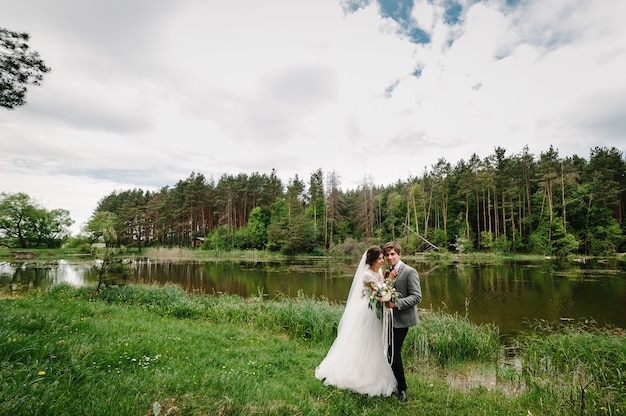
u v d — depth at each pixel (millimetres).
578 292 14820
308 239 52125
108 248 11289
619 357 5348
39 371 2885
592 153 52188
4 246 54281
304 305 8625
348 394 3662
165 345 4727
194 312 9008
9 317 4648
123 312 7695
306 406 3094
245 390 3199
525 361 6016
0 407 2170
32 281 19359
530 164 48656
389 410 3490
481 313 11141
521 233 46188
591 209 43719
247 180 74812
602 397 3807
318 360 5270
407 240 45062
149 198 86438
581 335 6801
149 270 27938
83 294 10648
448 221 52781
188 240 67500
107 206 90375
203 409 2652
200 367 3928
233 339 6344
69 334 4438
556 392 4148
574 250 41156
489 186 46531
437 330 7016
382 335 3990
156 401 2602
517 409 3707
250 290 16609
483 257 38875
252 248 58938
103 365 3545
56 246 58812
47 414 2254
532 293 14789
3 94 7777
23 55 7695
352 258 42625
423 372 5496
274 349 5785
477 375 5469
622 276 20250
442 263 33562
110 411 2373
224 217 63938
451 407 3715
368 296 4055
